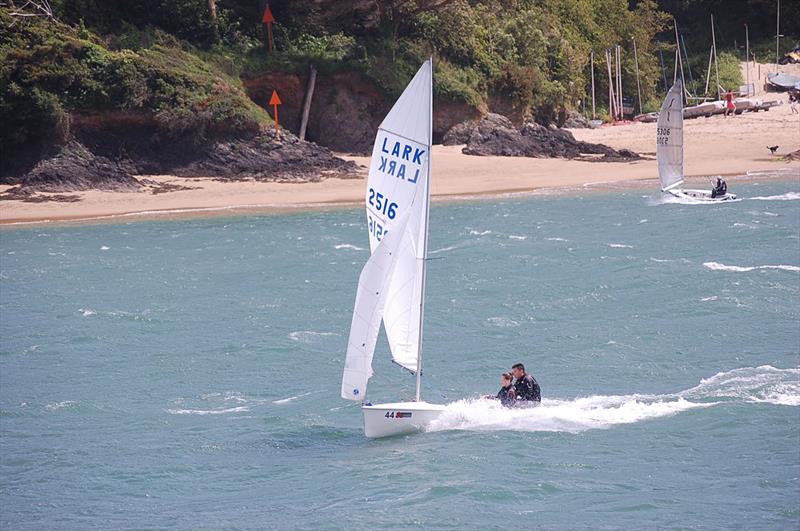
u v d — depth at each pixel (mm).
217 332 138125
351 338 91188
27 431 102500
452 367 118875
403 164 90562
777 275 155750
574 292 151875
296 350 128500
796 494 80438
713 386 106938
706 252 177500
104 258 196625
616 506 79125
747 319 132250
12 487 88438
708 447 90750
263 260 189500
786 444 90625
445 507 79750
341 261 186250
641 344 123938
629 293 149625
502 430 96125
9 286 172625
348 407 106938
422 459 89688
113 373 121250
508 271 169875
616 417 98750
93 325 143750
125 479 89312
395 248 90312
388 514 79125
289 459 92250
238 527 78375
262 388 114312
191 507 82938
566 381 111500
